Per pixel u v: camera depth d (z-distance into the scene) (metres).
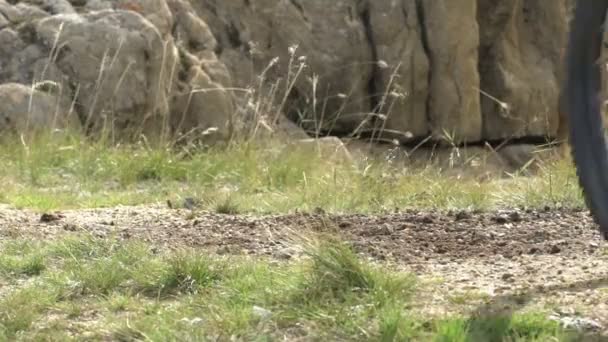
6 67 21.19
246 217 13.00
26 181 18.02
